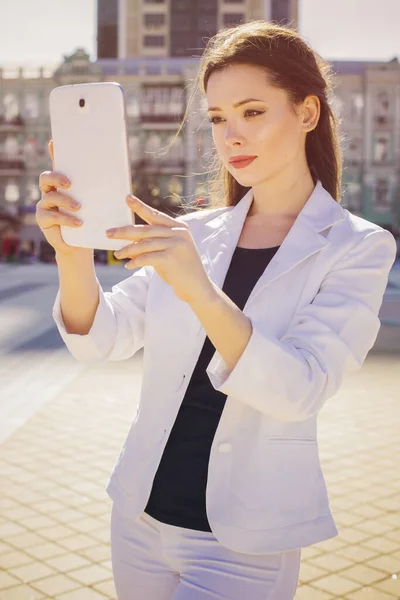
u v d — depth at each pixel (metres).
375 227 1.50
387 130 46.53
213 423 1.50
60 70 47.59
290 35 1.46
